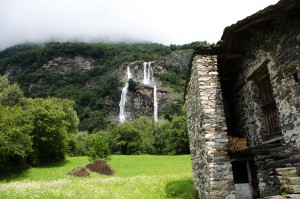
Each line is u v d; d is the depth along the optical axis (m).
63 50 197.62
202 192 12.55
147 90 130.50
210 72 11.88
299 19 8.62
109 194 14.04
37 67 187.00
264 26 10.09
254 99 11.99
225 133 11.25
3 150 35.31
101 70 172.88
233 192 10.66
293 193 6.10
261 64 10.95
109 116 125.81
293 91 8.98
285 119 9.46
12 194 11.06
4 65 192.62
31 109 48.25
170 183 18.80
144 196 14.97
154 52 188.12
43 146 47.53
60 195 11.44
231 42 11.80
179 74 159.62
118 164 40.69
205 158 11.37
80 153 70.69
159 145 78.44
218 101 11.56
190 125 14.82
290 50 9.10
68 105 63.66
